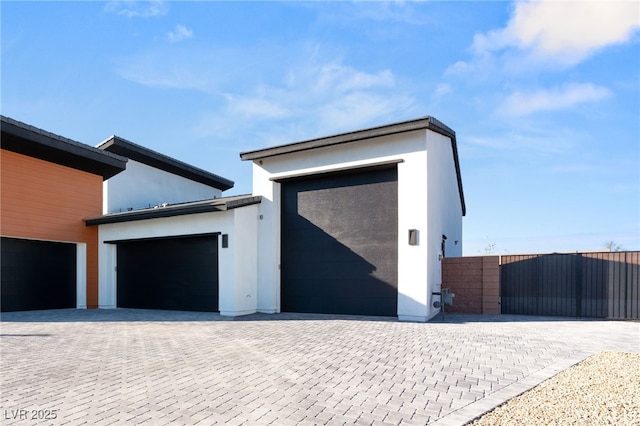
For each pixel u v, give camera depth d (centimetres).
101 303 1555
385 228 1171
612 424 356
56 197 1473
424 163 1096
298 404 419
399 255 1112
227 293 1243
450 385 483
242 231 1276
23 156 1377
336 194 1262
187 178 2328
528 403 416
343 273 1225
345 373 539
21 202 1363
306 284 1282
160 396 446
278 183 1355
